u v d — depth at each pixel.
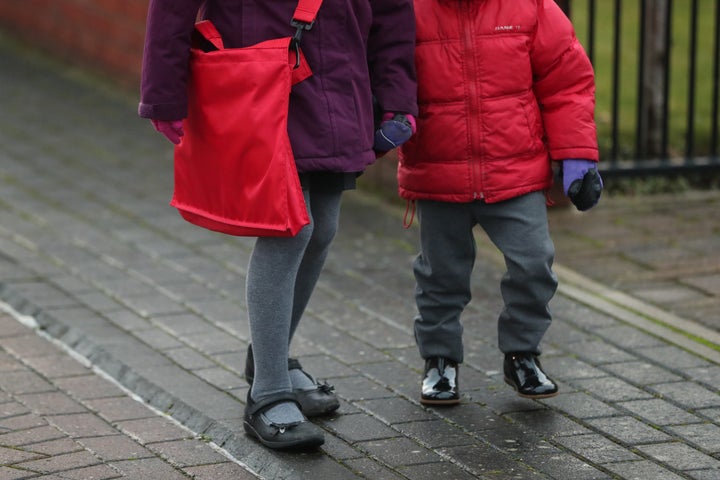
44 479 6.07
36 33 18.53
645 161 11.91
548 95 6.70
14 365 7.78
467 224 6.87
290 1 6.06
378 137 6.45
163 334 8.30
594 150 6.61
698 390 7.26
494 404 7.07
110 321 8.56
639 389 7.28
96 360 7.90
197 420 6.89
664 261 9.86
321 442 6.39
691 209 11.35
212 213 6.21
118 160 13.26
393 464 6.27
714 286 9.24
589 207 6.74
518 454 6.38
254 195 5.96
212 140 6.05
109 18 16.66
